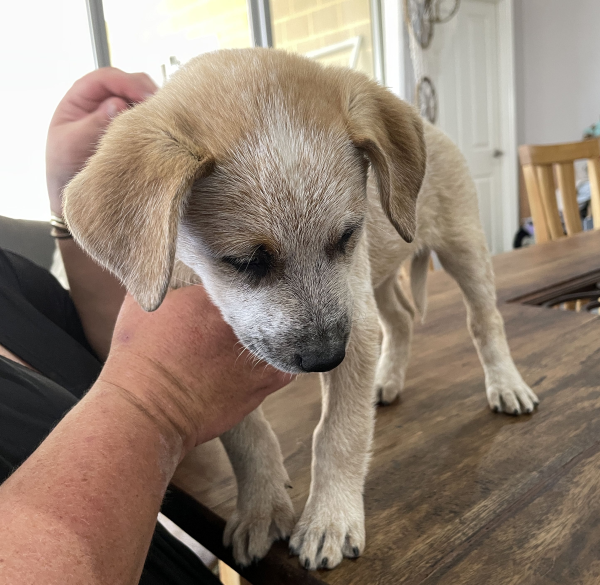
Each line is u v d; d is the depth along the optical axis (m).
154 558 0.25
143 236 0.20
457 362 0.42
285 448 0.32
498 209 1.71
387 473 0.28
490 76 1.61
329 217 0.24
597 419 0.31
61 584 0.14
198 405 0.21
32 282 0.34
